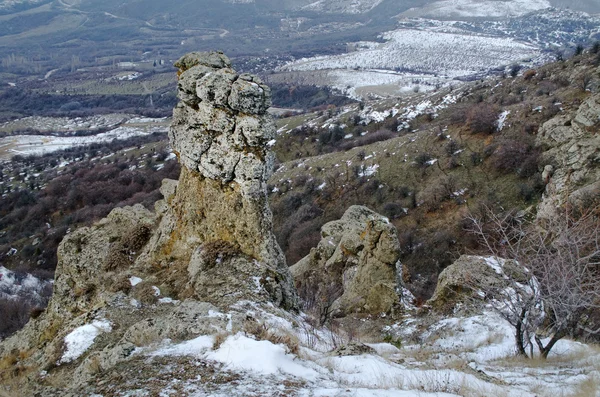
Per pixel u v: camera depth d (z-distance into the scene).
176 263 17.14
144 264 17.86
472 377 9.18
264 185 16.56
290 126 106.75
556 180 42.19
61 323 18.20
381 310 20.25
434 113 87.06
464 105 80.25
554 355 12.66
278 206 66.00
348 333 16.28
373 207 57.75
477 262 19.91
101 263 19.67
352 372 9.19
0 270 57.06
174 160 93.12
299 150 95.44
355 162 67.12
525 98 68.38
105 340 12.27
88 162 106.38
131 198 74.69
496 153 52.78
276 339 10.17
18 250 65.44
